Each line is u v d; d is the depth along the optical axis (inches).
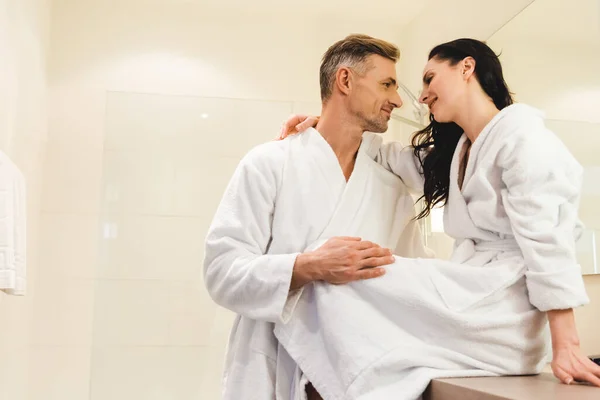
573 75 67.1
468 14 97.3
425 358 41.2
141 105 101.4
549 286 39.9
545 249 40.5
